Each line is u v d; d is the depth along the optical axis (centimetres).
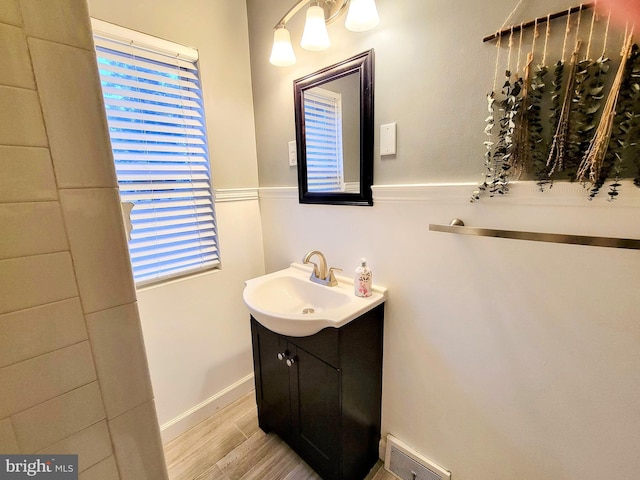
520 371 95
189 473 137
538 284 88
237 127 164
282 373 136
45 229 45
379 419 138
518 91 81
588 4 69
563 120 75
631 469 81
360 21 101
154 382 149
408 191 110
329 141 133
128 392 57
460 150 96
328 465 126
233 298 175
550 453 94
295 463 142
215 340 170
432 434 122
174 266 152
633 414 79
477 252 98
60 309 48
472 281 101
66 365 49
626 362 78
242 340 182
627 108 67
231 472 138
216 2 148
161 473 63
